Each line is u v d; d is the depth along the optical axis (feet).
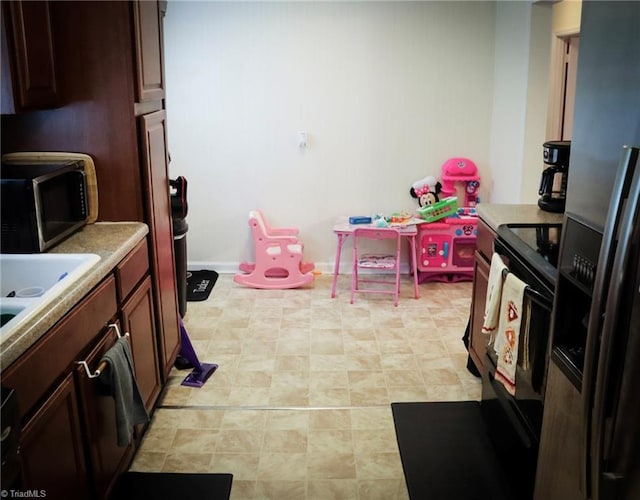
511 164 13.07
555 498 5.06
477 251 9.55
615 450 3.76
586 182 4.35
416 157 14.49
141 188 8.09
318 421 8.66
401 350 10.92
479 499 6.97
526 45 12.07
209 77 13.92
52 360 5.23
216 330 11.78
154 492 7.13
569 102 12.25
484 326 7.47
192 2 13.50
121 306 7.11
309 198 14.69
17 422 4.10
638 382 3.52
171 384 9.68
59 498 5.33
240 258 15.07
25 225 6.56
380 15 13.61
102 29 7.46
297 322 12.18
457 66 13.96
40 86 7.03
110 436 6.62
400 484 7.30
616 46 3.92
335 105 14.11
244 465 7.66
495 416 7.97
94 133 7.82
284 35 13.69
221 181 14.56
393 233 12.96
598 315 3.71
